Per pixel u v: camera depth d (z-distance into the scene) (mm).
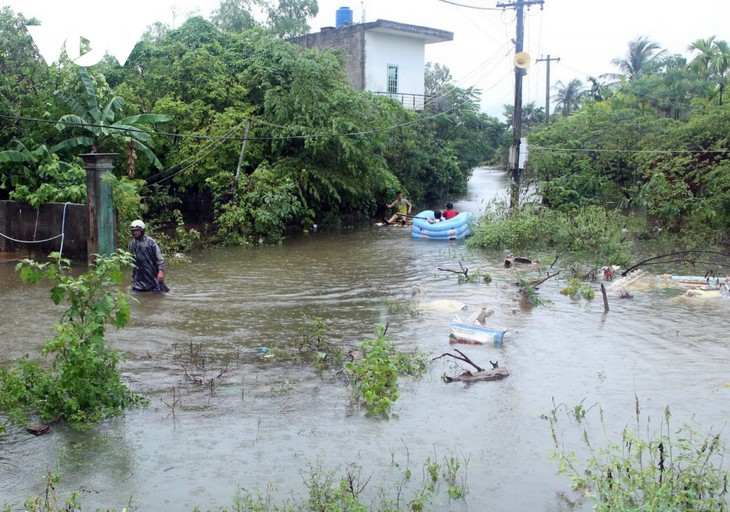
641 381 7984
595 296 12836
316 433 6465
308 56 24562
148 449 6062
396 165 31203
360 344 9328
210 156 21797
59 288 6840
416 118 31047
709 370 8391
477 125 38656
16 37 19375
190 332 9875
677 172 21672
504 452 6117
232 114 22234
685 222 21500
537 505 5246
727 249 19094
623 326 10523
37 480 5477
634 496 4980
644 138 24406
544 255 18172
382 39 35250
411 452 6094
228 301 11961
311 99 23438
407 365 8328
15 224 16734
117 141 19594
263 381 7852
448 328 10336
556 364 8617
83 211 15430
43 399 6852
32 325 10094
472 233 21109
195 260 16922
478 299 12438
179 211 21250
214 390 7527
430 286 13664
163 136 22031
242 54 24891
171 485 5441
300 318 10805
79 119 17922
